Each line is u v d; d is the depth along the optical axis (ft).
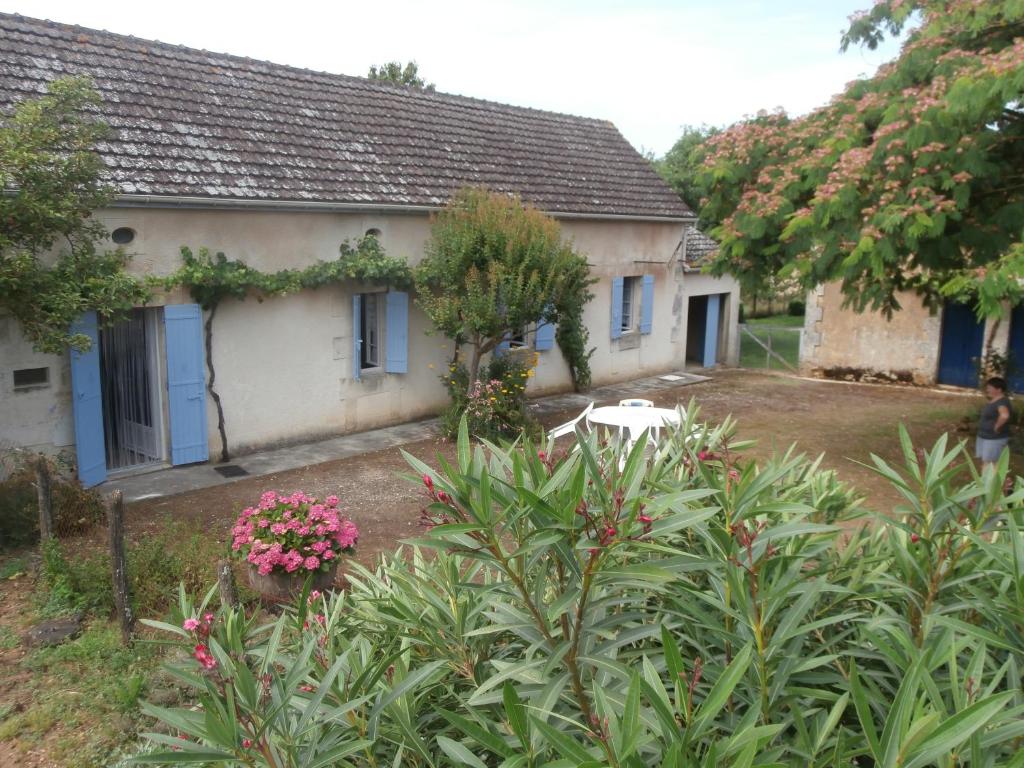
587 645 7.20
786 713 7.34
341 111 42.11
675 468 10.63
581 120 58.39
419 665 8.96
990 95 23.49
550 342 49.37
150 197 30.12
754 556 7.59
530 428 39.65
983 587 8.67
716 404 49.21
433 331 39.37
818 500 10.82
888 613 8.25
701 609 8.02
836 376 58.70
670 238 57.88
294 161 36.47
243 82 39.14
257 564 19.15
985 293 24.86
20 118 23.45
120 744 14.52
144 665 17.06
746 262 34.30
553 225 39.09
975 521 8.58
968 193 25.63
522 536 6.71
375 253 38.04
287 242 35.50
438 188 41.39
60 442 29.53
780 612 8.13
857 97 32.86
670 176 83.66
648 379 57.98
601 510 6.75
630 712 5.20
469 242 36.96
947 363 54.90
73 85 24.63
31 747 14.44
